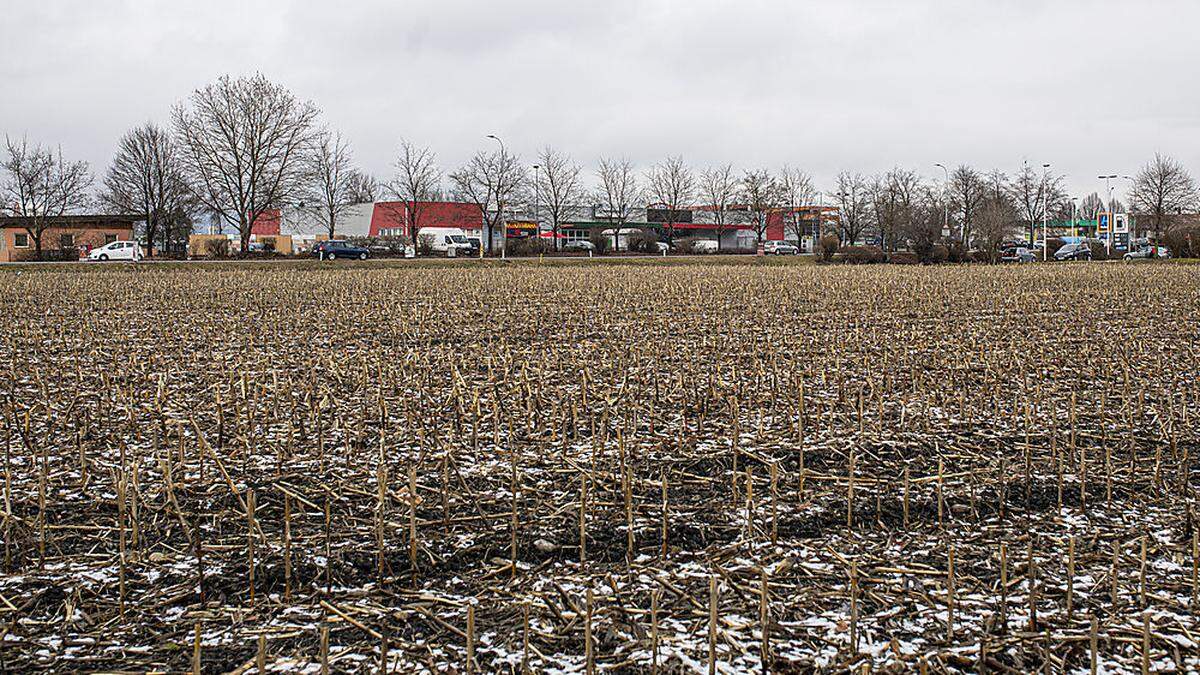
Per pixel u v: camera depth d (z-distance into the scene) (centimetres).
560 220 8888
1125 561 656
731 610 582
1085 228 10600
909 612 579
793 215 9388
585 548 679
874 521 737
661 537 701
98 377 1386
